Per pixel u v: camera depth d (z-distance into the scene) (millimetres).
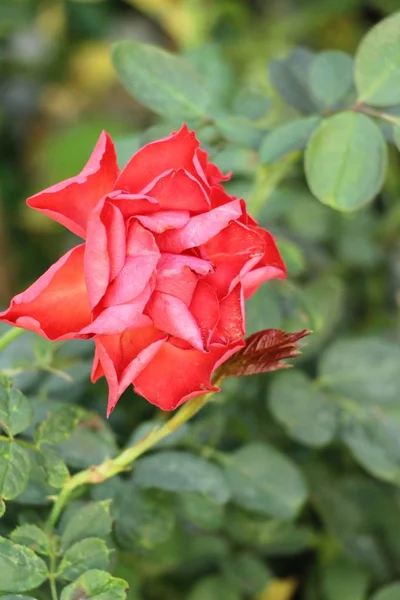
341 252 717
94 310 457
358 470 653
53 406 542
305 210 719
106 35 939
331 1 891
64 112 953
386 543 626
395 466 588
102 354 459
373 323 726
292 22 902
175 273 457
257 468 577
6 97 924
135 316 452
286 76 615
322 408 595
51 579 490
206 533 614
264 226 678
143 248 457
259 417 633
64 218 471
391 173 765
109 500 505
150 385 475
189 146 470
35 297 460
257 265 487
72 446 533
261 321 572
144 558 589
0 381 496
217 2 888
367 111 543
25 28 882
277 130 556
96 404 605
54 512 503
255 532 613
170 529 538
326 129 539
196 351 473
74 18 910
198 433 591
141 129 946
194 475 535
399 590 588
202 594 603
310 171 538
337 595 613
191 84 575
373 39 538
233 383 598
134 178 470
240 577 608
